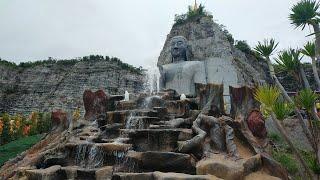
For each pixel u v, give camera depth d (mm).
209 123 10023
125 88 41719
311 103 6352
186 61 18797
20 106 42312
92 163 9812
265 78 30125
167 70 18656
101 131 11883
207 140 9695
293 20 7191
